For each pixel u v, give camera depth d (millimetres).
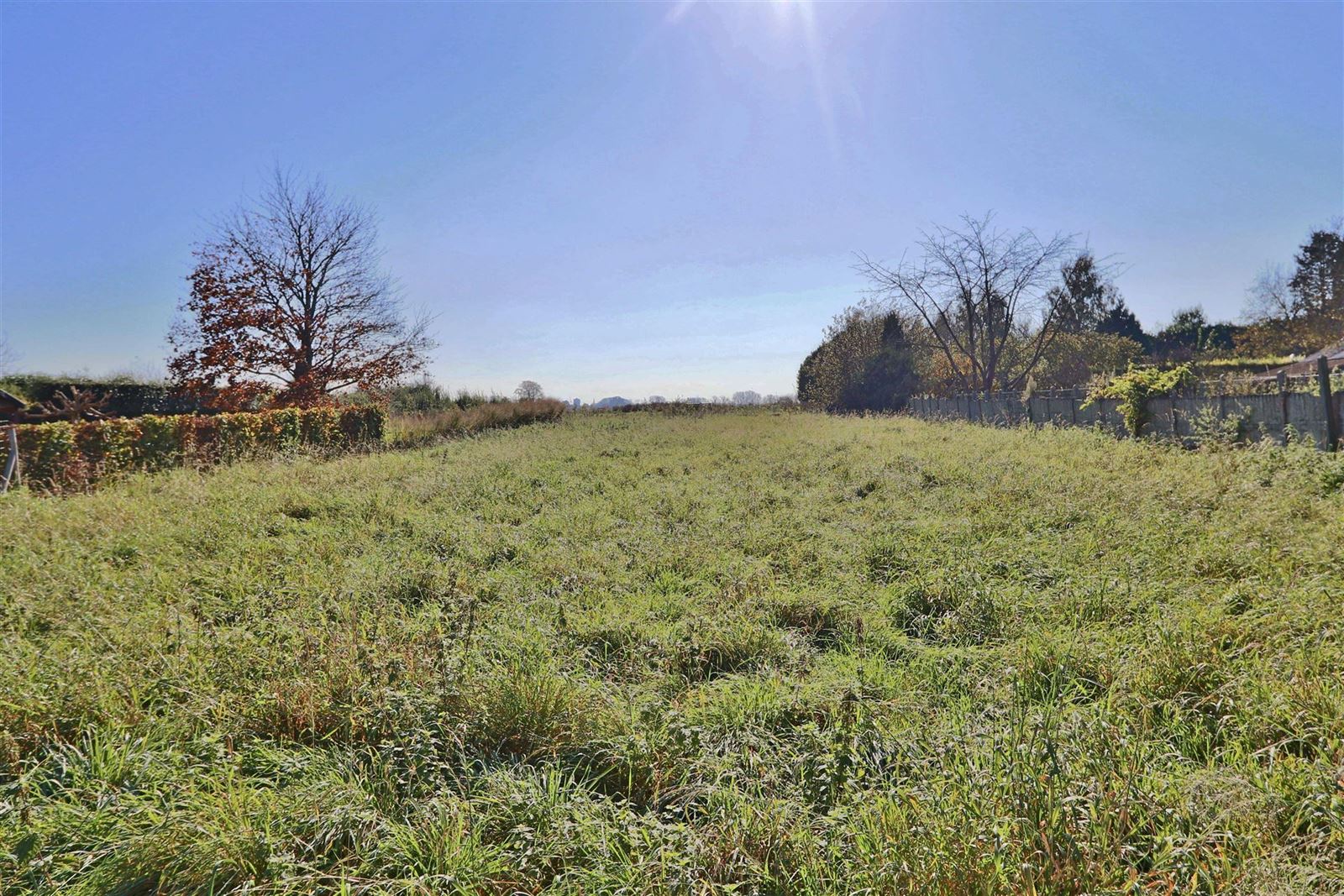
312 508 7797
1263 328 41000
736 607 4500
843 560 5496
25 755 2844
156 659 3535
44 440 9789
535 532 6809
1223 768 2502
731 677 3572
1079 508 6410
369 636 3775
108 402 22438
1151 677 3189
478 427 23125
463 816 2363
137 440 11438
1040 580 4684
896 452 11906
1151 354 38875
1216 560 4609
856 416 26047
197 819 2299
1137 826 2213
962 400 20203
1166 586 4250
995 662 3551
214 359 22906
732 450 13977
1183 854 2064
